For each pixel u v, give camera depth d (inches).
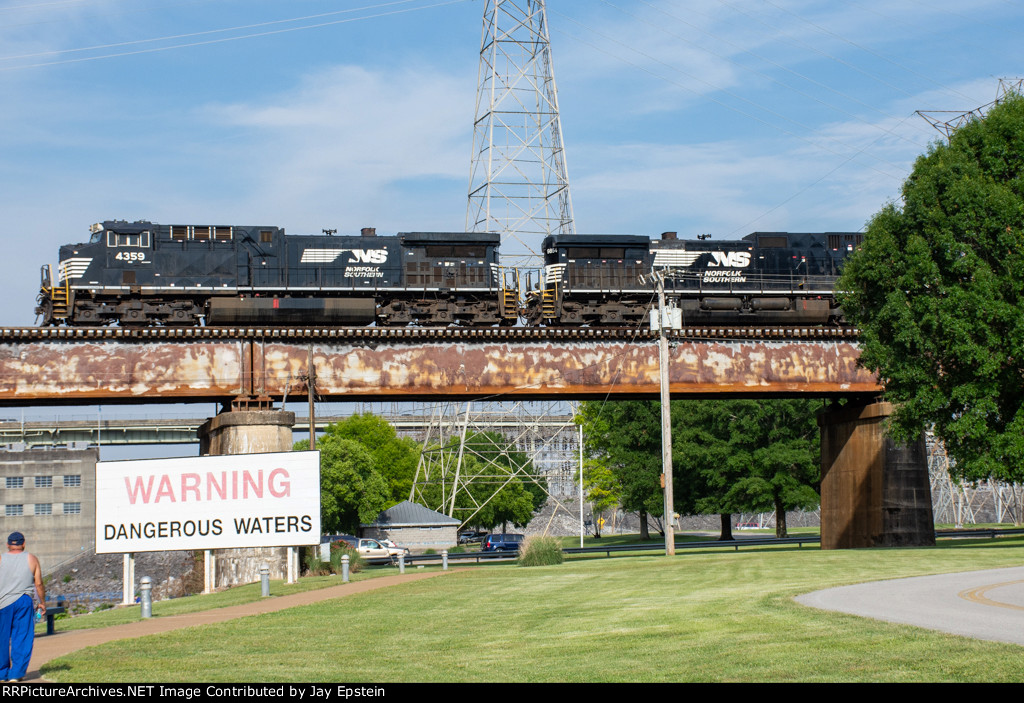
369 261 2146.9
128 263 2009.1
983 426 1560.0
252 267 2085.4
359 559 1776.6
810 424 2923.2
